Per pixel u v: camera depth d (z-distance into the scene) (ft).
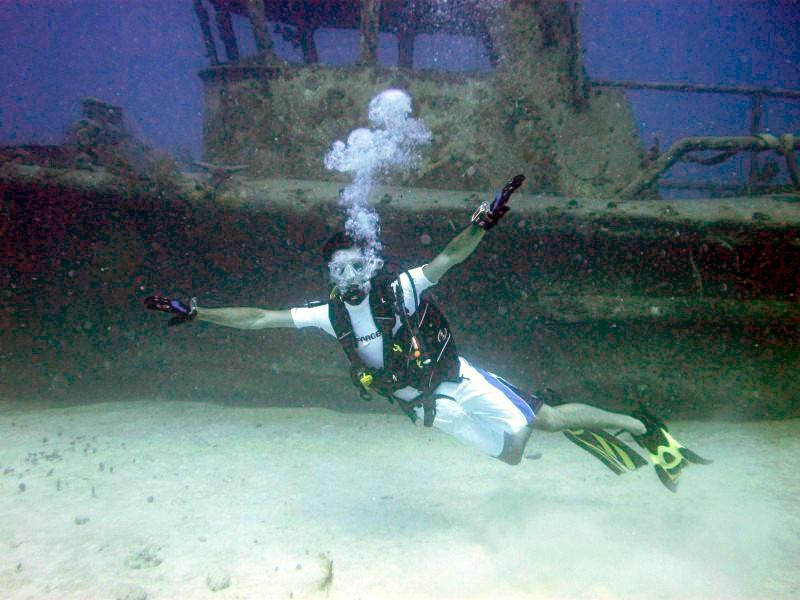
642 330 19.65
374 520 10.53
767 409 18.49
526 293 20.31
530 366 20.59
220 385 22.22
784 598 7.19
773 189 24.58
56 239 21.56
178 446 15.71
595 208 18.61
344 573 8.33
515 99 21.44
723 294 19.10
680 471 10.14
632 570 8.10
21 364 23.44
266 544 9.41
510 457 9.83
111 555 8.92
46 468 13.73
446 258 8.70
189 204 19.89
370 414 20.02
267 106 22.61
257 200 19.69
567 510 10.73
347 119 22.00
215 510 11.02
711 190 33.42
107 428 17.74
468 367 9.89
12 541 9.45
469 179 21.26
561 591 7.61
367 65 22.21
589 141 22.24
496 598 7.47
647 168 20.56
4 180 19.85
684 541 9.09
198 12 24.91
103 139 21.86
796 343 18.88
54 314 23.06
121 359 23.32
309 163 22.11
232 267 21.76
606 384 19.69
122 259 21.74
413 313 9.09
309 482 12.81
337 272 8.91
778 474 12.48
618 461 10.94
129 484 12.54
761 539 8.99
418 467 14.07
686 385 19.27
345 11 34.14
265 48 22.95
